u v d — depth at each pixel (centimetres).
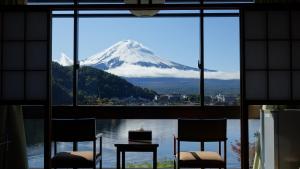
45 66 389
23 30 391
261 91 382
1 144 406
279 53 383
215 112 472
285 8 378
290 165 386
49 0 515
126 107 474
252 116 473
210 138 373
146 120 483
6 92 391
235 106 472
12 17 391
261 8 379
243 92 380
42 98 388
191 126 373
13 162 430
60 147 504
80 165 366
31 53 390
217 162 369
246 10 381
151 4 369
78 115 474
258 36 383
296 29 384
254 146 459
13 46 392
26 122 516
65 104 490
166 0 510
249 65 383
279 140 387
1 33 392
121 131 524
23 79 390
